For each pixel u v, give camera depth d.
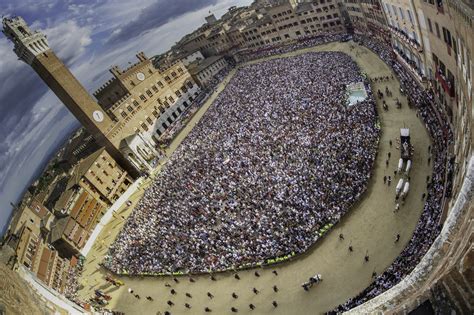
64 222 73.81
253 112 86.94
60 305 31.25
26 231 66.88
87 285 62.75
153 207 73.94
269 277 46.94
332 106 70.75
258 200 57.06
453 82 42.59
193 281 51.94
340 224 47.56
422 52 56.12
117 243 69.94
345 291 40.47
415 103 59.56
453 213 13.77
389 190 48.16
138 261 60.09
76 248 72.31
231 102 100.94
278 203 54.25
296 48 121.62
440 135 48.25
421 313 10.95
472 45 26.31
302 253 46.81
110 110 103.19
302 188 54.38
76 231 74.06
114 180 89.31
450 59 41.62
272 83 97.56
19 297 18.16
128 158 95.25
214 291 49.28
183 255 55.31
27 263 60.53
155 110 115.38
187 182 74.56
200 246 54.88
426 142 52.09
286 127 72.56
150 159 97.06
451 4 31.05
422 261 13.66
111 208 84.25
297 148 64.00
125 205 85.12
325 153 58.81
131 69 112.62
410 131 56.09
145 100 113.31
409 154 50.38
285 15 124.00
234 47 145.50
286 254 47.09
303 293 42.97
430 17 45.44
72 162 116.31
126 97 108.38
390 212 45.38
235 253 50.66
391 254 40.78
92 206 81.12
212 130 90.88
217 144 82.38
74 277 66.25
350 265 42.66
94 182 84.88
